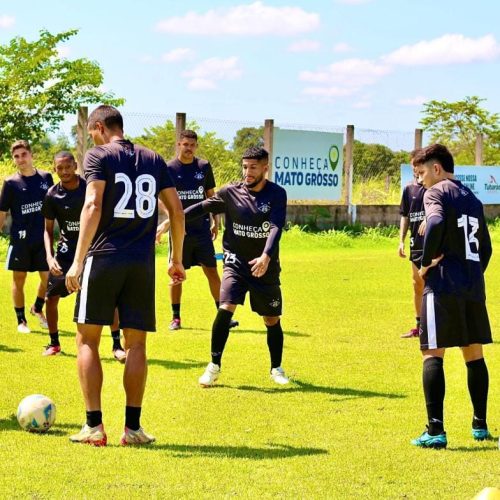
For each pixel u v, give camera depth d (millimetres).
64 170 12203
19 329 14445
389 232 33469
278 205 10953
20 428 8641
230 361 12375
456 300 8453
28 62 31750
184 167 15367
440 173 8844
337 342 13844
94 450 7871
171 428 8859
